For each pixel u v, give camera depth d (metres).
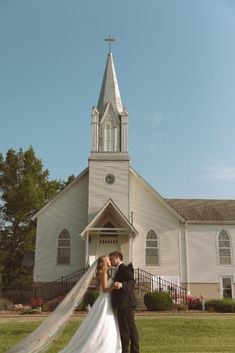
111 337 8.23
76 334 8.41
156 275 31.48
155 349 11.96
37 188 45.53
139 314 22.03
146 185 32.72
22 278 44.25
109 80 34.34
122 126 32.59
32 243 44.94
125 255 30.92
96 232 30.14
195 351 11.61
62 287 30.20
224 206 35.75
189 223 32.88
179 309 25.39
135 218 32.38
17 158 46.31
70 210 32.38
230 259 32.69
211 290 31.88
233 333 15.79
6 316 21.73
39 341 8.98
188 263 32.09
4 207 45.25
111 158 31.84
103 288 8.63
